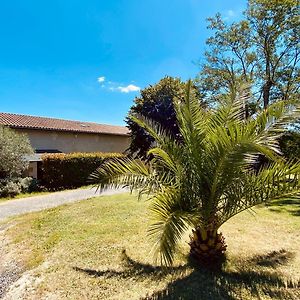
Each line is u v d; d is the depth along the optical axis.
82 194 13.82
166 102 22.20
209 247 4.81
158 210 4.13
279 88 21.28
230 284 4.11
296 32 20.12
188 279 4.32
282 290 3.90
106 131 27.97
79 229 7.20
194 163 4.55
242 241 6.00
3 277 4.88
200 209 4.49
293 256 5.14
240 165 4.05
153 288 4.12
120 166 4.63
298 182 4.10
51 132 23.23
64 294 4.11
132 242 6.09
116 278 4.50
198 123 4.64
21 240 6.64
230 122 4.29
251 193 4.39
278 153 3.93
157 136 4.97
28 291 4.30
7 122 20.70
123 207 9.69
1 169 14.75
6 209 10.37
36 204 11.27
